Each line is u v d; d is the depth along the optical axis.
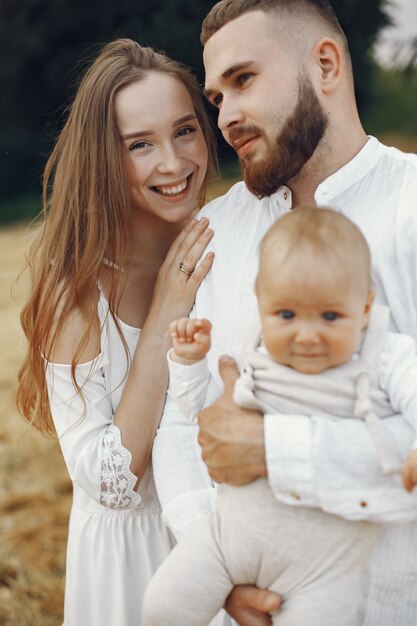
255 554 1.63
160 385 2.12
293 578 1.62
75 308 2.16
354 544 1.60
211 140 2.41
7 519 4.00
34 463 4.47
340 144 1.98
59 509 4.06
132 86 2.12
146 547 2.26
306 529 1.60
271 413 1.65
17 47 12.98
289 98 1.91
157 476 2.05
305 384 1.60
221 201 2.23
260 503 1.63
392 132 10.62
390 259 1.84
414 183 1.88
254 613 1.69
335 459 1.57
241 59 1.90
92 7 12.34
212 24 1.98
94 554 2.27
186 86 2.24
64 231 2.21
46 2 12.70
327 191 1.95
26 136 13.12
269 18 1.91
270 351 1.59
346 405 1.60
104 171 2.16
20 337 6.17
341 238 1.51
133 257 2.29
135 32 11.75
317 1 1.98
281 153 1.93
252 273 2.01
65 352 2.16
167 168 2.12
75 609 2.31
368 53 10.47
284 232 1.54
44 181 2.35
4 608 3.41
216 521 1.69
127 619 2.27
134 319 2.27
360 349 1.63
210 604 1.68
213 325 2.06
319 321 1.52
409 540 1.70
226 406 1.71
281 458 1.58
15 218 11.52
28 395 2.40
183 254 2.16
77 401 2.16
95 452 2.10
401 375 1.58
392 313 1.83
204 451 1.71
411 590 1.73
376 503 1.56
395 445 1.54
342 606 1.60
